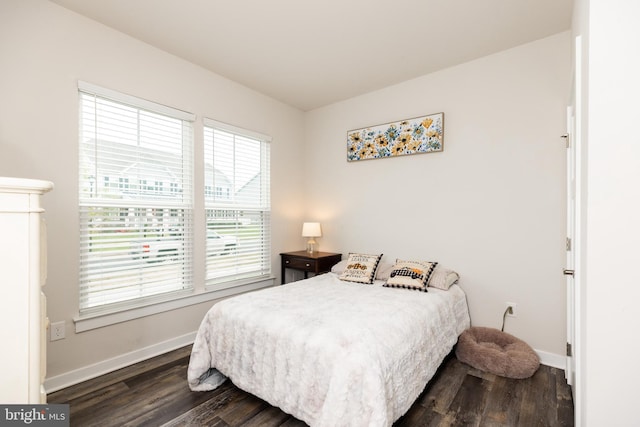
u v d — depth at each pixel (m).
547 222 2.40
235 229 3.23
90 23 2.18
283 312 1.93
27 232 0.86
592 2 0.94
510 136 2.57
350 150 3.61
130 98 2.38
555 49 2.36
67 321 2.08
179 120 2.74
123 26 2.27
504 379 2.14
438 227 2.96
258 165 3.50
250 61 2.79
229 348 1.93
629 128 0.89
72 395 1.94
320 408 1.47
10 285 0.84
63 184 2.06
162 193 2.62
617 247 0.91
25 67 1.90
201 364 1.98
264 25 2.26
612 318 0.92
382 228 3.37
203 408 1.81
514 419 1.71
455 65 2.86
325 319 1.82
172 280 2.67
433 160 3.00
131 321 2.40
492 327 2.65
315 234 3.65
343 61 2.79
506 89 2.59
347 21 2.21
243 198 3.32
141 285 2.47
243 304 2.08
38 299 0.88
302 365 1.56
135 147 2.45
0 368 0.83
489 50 2.60
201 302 2.87
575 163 1.53
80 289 2.15
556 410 1.79
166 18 2.18
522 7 2.04
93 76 2.19
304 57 2.72
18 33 1.88
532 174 2.47
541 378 2.15
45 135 1.98
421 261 2.88
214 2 2.01
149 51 2.51
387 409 1.40
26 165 1.91
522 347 2.34
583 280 1.09
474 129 2.75
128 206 2.39
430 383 2.08
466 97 2.80
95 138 2.22
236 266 3.23
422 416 1.73
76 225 2.12
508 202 2.58
